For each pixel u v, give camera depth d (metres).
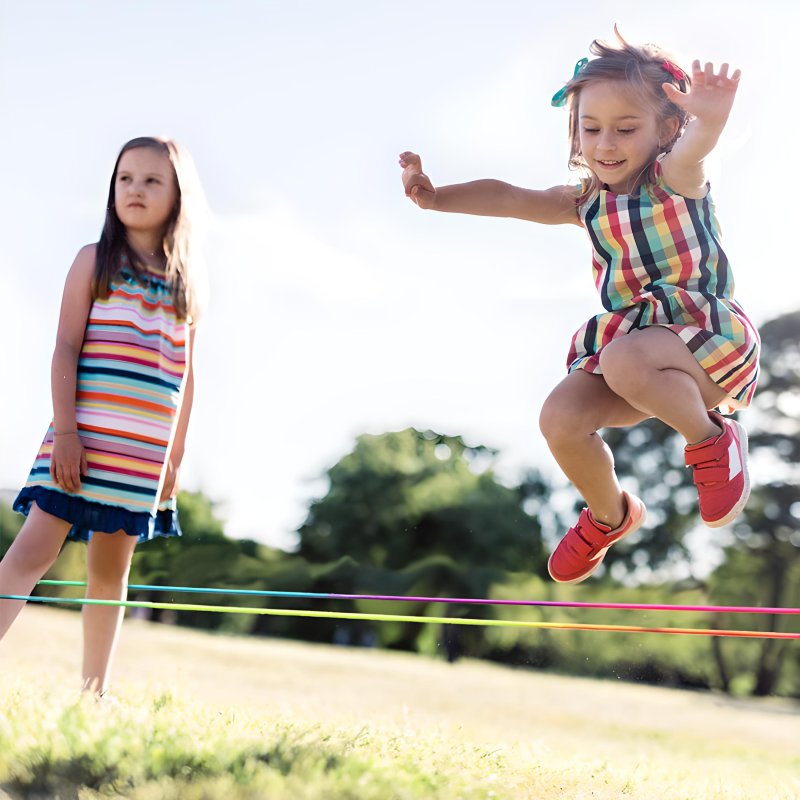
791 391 29.48
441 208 3.40
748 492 2.95
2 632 3.27
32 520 3.38
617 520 3.17
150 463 3.49
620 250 3.06
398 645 28.38
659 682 26.27
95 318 3.50
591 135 3.06
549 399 3.08
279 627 26.98
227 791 2.29
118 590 3.62
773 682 27.02
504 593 29.72
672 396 2.86
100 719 2.87
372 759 2.74
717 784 3.93
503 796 2.70
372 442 30.86
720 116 2.84
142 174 3.57
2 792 2.31
